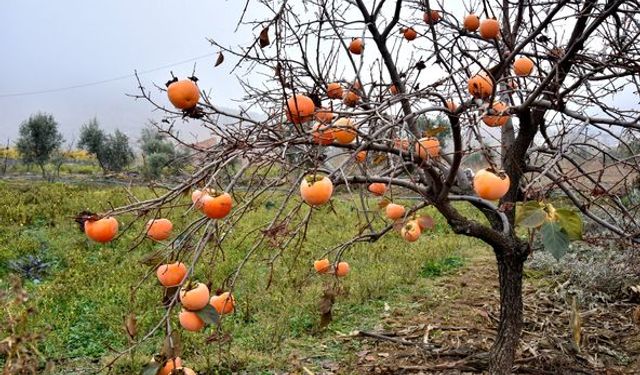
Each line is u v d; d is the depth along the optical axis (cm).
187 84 154
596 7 228
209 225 164
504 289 278
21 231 770
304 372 338
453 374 335
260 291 492
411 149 199
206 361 352
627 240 267
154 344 393
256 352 380
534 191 207
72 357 378
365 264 607
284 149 160
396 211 251
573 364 345
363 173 218
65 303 478
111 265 602
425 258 640
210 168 166
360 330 419
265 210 855
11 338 146
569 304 459
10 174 1670
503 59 239
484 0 256
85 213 155
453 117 186
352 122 185
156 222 169
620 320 428
